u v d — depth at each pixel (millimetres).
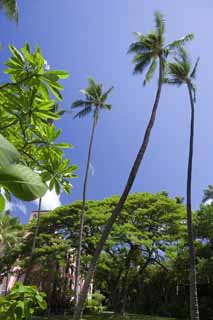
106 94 28047
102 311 36312
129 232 26609
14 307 1821
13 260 30922
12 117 2832
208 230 28797
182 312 33250
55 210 31438
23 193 1074
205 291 31734
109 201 31938
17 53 2889
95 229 29250
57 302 32969
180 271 28812
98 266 26891
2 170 1046
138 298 38750
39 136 3074
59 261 29000
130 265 29906
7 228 30250
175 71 21266
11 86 2750
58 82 2756
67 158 3141
